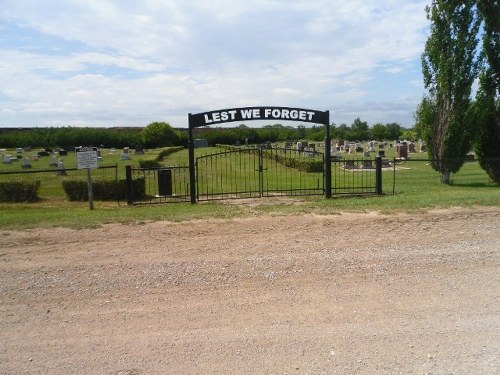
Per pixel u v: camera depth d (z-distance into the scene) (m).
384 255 6.36
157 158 32.53
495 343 3.92
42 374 3.57
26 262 6.25
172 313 4.67
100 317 4.61
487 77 17.38
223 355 3.80
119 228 8.03
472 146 18.20
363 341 3.99
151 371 3.57
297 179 21.17
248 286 5.34
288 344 3.96
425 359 3.66
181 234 7.59
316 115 12.85
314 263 6.06
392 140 79.44
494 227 7.74
